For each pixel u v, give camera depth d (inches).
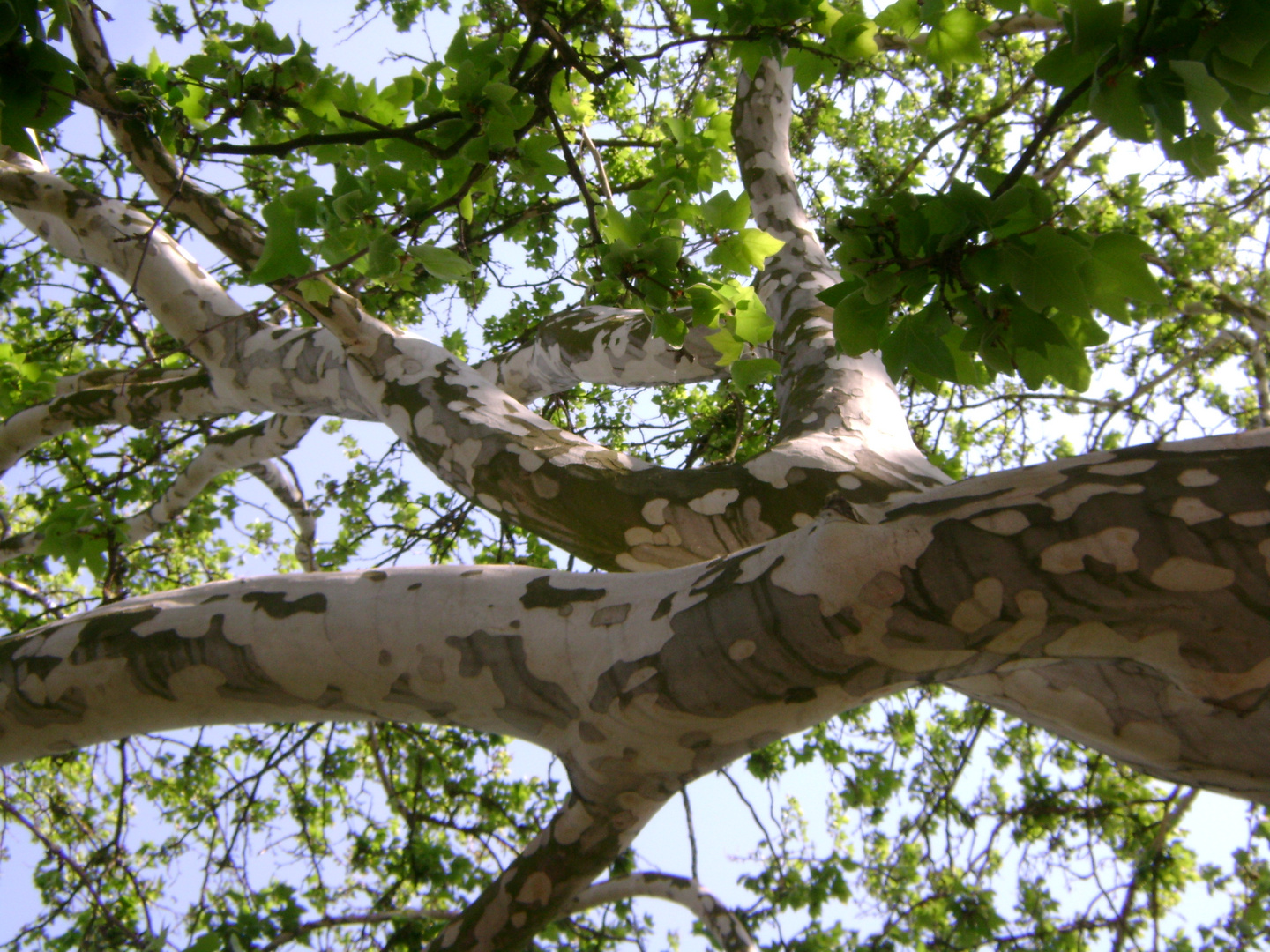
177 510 199.6
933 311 57.8
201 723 56.8
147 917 169.3
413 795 229.8
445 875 218.7
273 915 177.8
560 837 54.9
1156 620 39.2
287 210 74.8
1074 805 222.4
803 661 43.1
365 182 91.5
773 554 45.9
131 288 96.0
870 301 56.0
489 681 50.4
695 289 80.6
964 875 209.0
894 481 69.2
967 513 41.4
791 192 127.0
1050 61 54.9
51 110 82.0
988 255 54.6
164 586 268.5
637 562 69.8
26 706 54.2
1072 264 53.0
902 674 43.8
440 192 97.3
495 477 73.8
